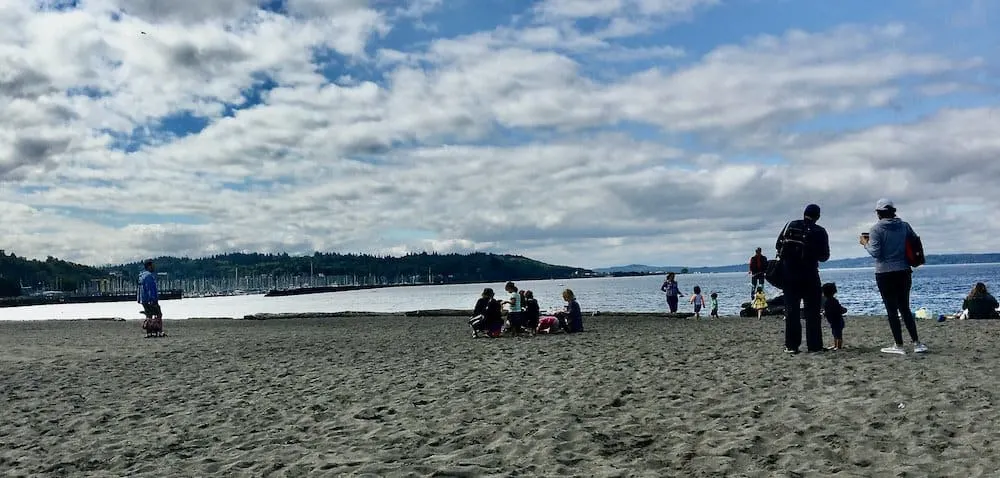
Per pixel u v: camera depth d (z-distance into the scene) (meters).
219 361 15.68
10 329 34.41
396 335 22.55
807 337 12.55
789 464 5.62
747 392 8.76
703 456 5.96
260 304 153.25
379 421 8.09
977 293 22.12
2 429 8.54
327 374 12.57
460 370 12.33
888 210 11.46
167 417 8.90
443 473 5.64
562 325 21.23
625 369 11.45
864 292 77.81
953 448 5.79
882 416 7.03
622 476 5.45
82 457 6.88
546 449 6.33
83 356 17.92
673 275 29.97
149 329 24.48
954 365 10.06
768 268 12.66
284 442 7.21
